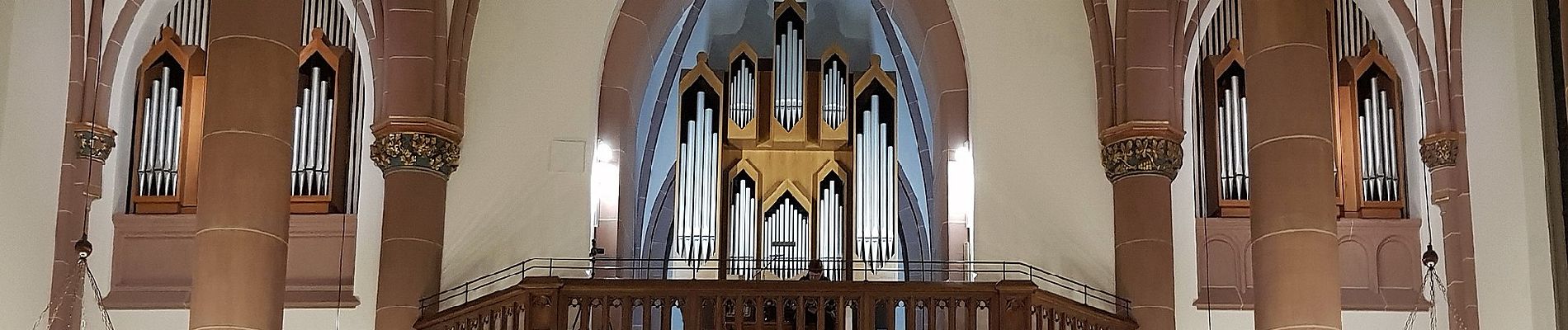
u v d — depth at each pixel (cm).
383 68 1952
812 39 2414
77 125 1942
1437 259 1875
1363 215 2083
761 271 2169
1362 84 2136
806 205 2214
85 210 1948
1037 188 1964
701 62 2273
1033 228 1952
